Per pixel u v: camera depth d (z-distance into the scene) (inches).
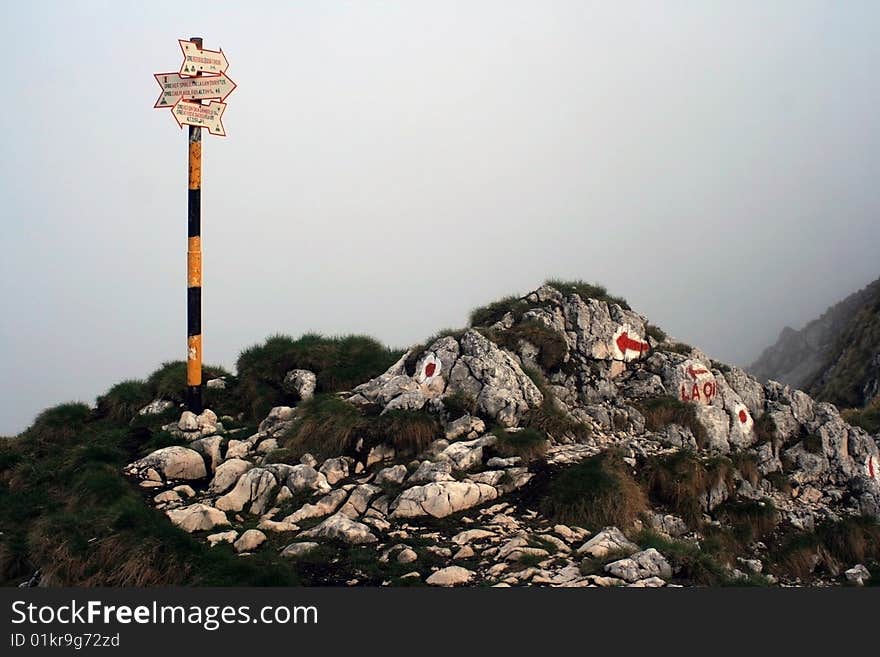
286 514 695.1
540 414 811.4
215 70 880.3
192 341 910.4
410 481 709.9
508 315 994.1
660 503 783.1
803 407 1022.4
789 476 931.3
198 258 903.7
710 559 614.5
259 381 974.4
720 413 951.6
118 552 610.9
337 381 959.6
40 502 772.0
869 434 1052.5
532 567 580.7
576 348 974.4
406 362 901.2
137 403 964.6
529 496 706.8
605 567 572.7
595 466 722.2
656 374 983.0
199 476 798.5
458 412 796.6
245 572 581.9
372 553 614.2
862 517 884.0
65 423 929.5
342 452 772.0
